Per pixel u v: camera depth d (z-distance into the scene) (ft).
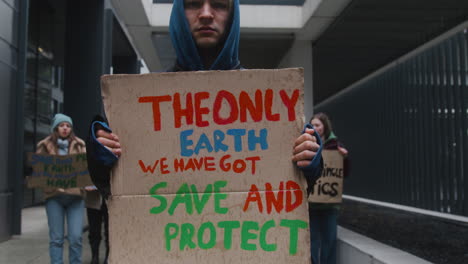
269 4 34.19
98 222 14.98
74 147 12.73
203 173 4.70
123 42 39.37
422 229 18.38
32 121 36.01
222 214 4.65
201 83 4.78
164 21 34.06
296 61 37.27
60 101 51.60
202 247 4.60
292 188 4.68
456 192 28.32
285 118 4.76
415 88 35.42
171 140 4.73
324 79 52.54
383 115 42.70
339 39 36.55
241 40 37.65
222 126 4.76
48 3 38.45
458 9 28.94
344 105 57.31
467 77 28.35
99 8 30.04
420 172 34.01
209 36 5.02
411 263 9.71
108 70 30.89
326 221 12.80
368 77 48.91
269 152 4.72
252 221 4.64
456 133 28.96
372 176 45.19
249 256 4.59
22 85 20.59
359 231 17.92
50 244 11.87
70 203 12.23
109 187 4.87
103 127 4.58
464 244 14.93
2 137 19.31
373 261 10.65
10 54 19.89
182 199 4.66
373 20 31.53
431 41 35.22
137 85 4.76
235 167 4.71
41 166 12.06
